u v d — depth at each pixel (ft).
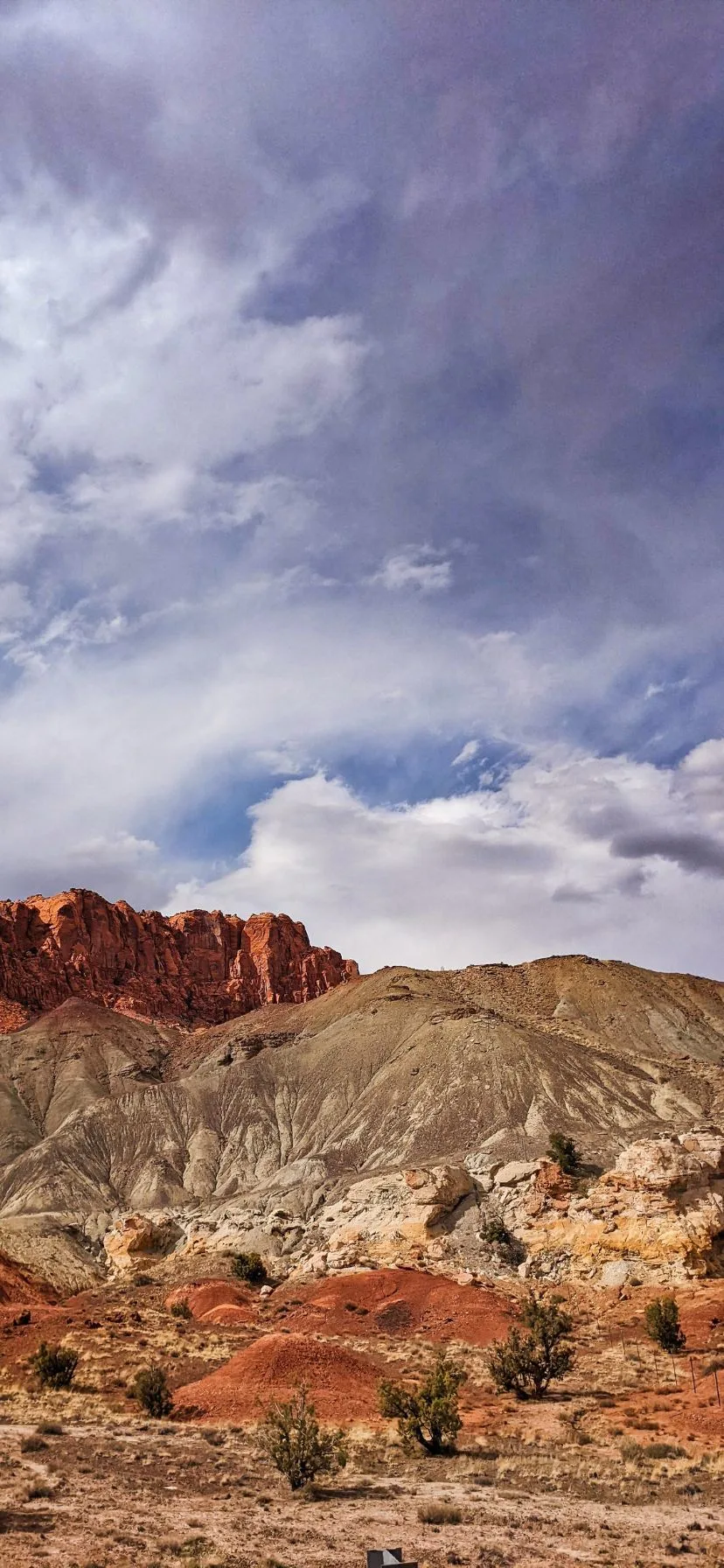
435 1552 99.55
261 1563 91.56
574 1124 480.64
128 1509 110.32
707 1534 108.88
